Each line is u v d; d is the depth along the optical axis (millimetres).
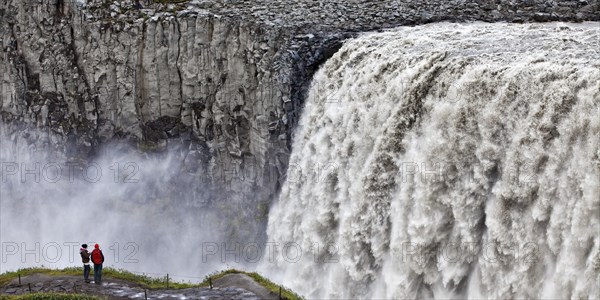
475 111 50906
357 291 59125
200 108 76875
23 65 82562
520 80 48812
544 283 46094
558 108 46500
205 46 75375
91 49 79062
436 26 70188
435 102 54062
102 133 80562
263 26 72062
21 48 82562
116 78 78875
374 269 58125
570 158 45406
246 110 73625
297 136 68938
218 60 74625
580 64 48031
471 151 51031
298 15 75125
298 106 69312
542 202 46219
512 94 49000
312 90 68062
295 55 69375
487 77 50562
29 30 81688
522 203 47438
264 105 70875
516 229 47469
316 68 69500
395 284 54750
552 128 46625
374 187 58000
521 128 48031
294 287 64750
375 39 65312
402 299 54281
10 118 84438
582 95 45250
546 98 47219
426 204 53000
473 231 50438
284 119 69188
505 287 47906
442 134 52531
